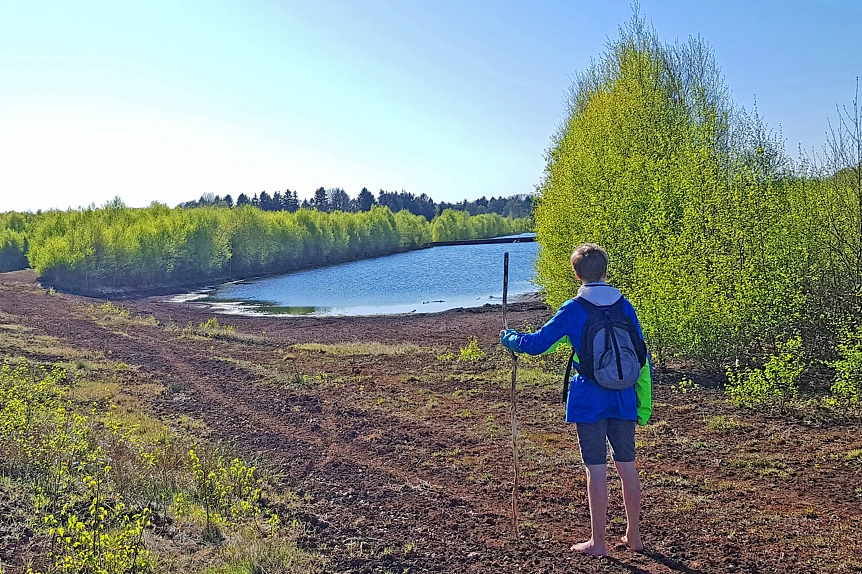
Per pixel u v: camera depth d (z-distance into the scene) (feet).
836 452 24.27
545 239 59.11
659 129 54.13
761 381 31.60
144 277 154.71
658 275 39.42
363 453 26.78
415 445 27.61
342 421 32.30
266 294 137.80
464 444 27.50
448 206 503.20
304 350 58.80
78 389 38.14
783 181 40.29
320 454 26.76
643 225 43.62
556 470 23.26
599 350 14.19
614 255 45.75
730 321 36.47
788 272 36.35
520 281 152.15
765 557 15.40
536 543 16.58
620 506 19.24
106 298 126.93
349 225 265.34
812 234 36.99
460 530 17.84
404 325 82.79
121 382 41.88
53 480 20.66
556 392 37.88
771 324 36.40
